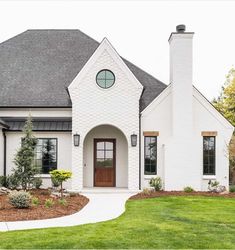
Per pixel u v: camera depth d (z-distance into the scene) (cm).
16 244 1037
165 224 1316
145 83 2705
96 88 2400
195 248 1027
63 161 2478
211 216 1485
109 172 2547
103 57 2412
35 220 1398
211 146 2450
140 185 2408
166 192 2255
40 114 2577
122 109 2398
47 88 2638
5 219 1393
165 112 2453
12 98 2584
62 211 1583
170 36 2483
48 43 2916
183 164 2384
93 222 1370
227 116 3881
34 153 2270
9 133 2492
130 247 1025
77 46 2894
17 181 2239
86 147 2542
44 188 2422
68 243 1052
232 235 1173
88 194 2261
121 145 2544
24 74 2719
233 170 2892
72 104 2395
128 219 1411
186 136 2392
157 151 2433
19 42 2925
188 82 2414
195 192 2258
